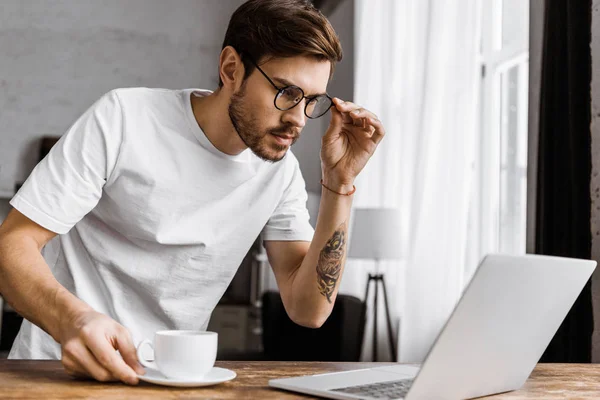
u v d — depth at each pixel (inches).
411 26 179.0
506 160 152.3
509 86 151.6
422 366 35.0
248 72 51.0
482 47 158.9
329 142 54.4
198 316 60.9
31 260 47.0
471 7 144.3
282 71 49.7
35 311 44.1
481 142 157.2
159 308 59.5
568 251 93.9
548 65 98.5
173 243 57.5
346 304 159.8
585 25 90.0
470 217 156.3
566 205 94.9
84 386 38.7
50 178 51.1
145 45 265.1
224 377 41.1
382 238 167.0
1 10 253.0
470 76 143.7
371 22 203.9
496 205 154.9
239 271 265.1
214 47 271.1
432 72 154.3
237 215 59.4
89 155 52.9
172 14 268.1
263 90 50.2
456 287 144.6
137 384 39.7
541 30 105.0
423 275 152.6
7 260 47.0
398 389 39.3
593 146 88.4
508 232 150.3
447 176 148.0
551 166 98.1
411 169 174.9
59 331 42.4
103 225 59.0
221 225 59.0
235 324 244.7
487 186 155.6
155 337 40.3
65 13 258.4
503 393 42.7
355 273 201.3
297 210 63.4
